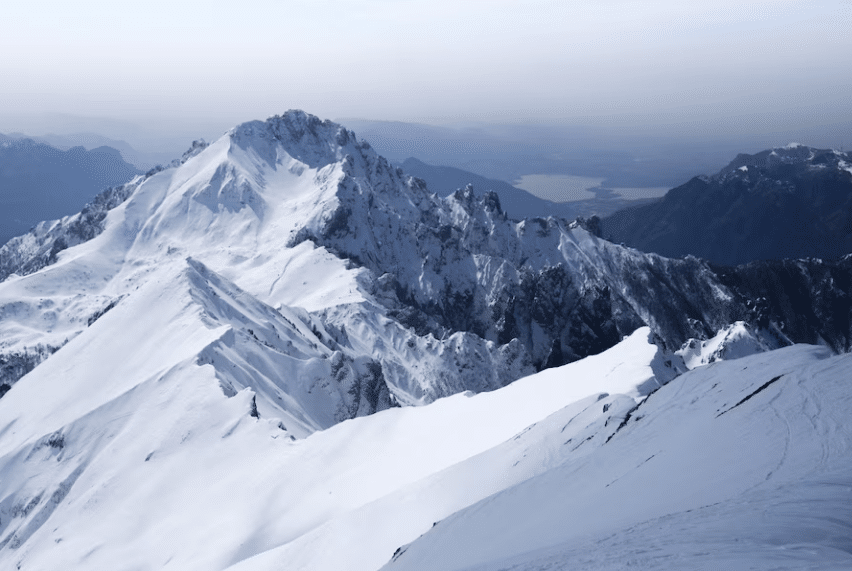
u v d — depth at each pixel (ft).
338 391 527.40
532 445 172.96
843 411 88.33
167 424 372.58
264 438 342.44
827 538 52.90
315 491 285.84
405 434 311.06
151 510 318.65
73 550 301.63
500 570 73.20
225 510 296.71
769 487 71.67
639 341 353.31
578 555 66.95
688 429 109.09
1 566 328.70
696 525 64.18
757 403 102.27
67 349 554.05
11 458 399.24
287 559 190.60
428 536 128.57
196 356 425.28
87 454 383.04
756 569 48.57
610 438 137.49
